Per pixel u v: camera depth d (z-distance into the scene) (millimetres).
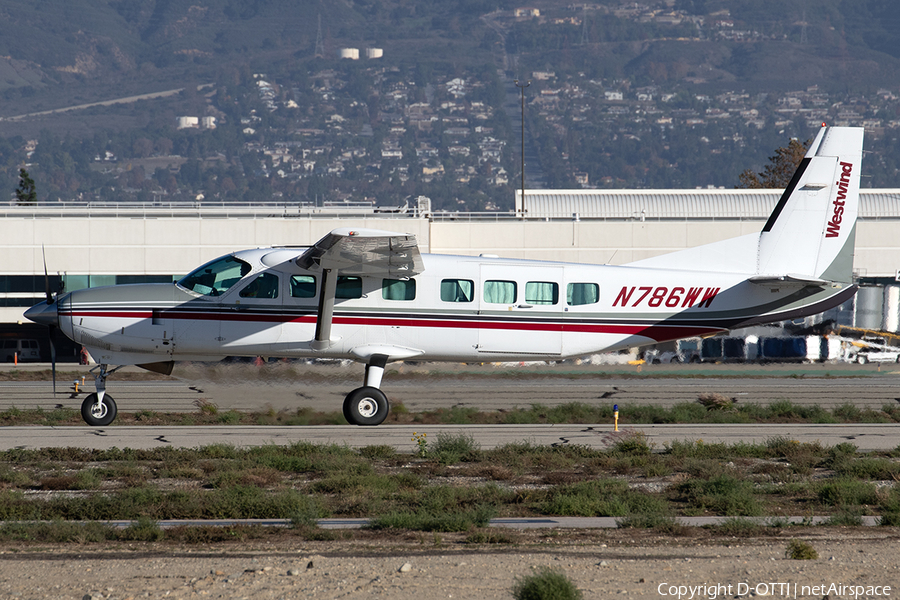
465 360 74125
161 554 35656
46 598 29719
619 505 45469
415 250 64375
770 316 76500
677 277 75125
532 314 72812
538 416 87750
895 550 36844
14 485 50594
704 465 57625
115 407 73875
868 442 71062
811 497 50000
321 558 34781
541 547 37188
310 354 72000
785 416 91812
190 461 58656
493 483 52969
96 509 43562
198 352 71750
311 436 70000
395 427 75625
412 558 35031
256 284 70812
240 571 32844
